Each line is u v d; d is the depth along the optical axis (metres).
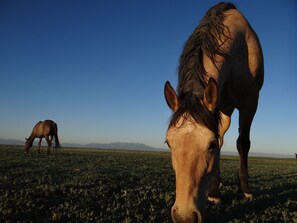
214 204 2.06
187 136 1.34
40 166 4.25
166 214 1.81
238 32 2.20
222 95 2.20
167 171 4.25
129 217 1.71
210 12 2.17
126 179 3.10
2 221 1.62
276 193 2.68
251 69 2.30
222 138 2.37
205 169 1.33
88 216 1.71
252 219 1.74
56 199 2.09
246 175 2.30
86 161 5.61
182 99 1.52
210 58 1.81
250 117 2.37
